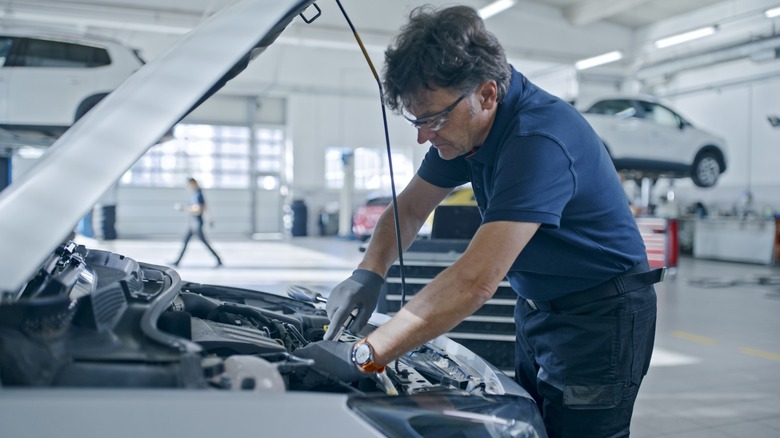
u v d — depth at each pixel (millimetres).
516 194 1290
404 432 1073
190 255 11625
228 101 16984
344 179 16344
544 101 1430
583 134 1414
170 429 958
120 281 1368
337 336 1432
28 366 1040
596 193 1423
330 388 1343
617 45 13953
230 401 991
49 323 1111
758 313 6902
